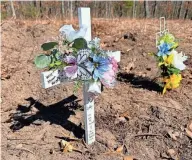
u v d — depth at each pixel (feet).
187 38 6.14
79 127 3.61
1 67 5.14
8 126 3.70
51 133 3.54
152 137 3.45
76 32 2.92
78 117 3.79
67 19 8.29
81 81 2.93
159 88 4.32
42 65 2.85
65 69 2.85
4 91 4.46
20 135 3.54
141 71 4.85
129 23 7.50
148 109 3.90
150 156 3.22
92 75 2.89
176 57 4.09
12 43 6.07
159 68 4.55
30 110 3.99
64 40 2.94
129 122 3.67
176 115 3.78
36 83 4.64
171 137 3.44
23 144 3.40
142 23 7.47
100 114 3.81
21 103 4.16
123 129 3.57
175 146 3.34
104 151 3.27
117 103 4.03
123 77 4.68
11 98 4.29
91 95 3.06
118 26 7.20
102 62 2.87
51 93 4.33
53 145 3.37
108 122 3.67
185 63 5.04
